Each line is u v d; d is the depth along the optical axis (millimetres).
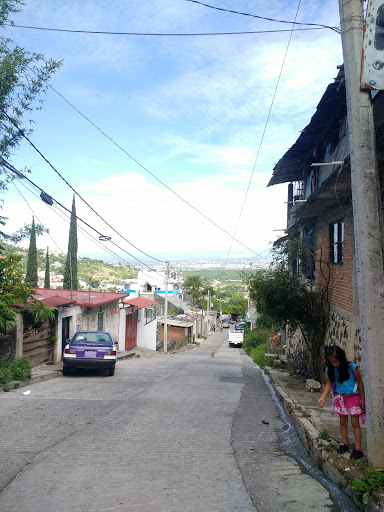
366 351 4418
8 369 11117
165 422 7457
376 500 3832
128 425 7160
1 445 5895
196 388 11898
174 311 55031
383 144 5945
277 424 7621
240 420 7844
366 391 4453
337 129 12094
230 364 22359
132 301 29219
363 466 4531
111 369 14250
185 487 4539
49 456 5461
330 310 11617
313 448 5594
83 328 18734
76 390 10844
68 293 21250
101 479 4715
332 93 10031
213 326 83250
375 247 4426
